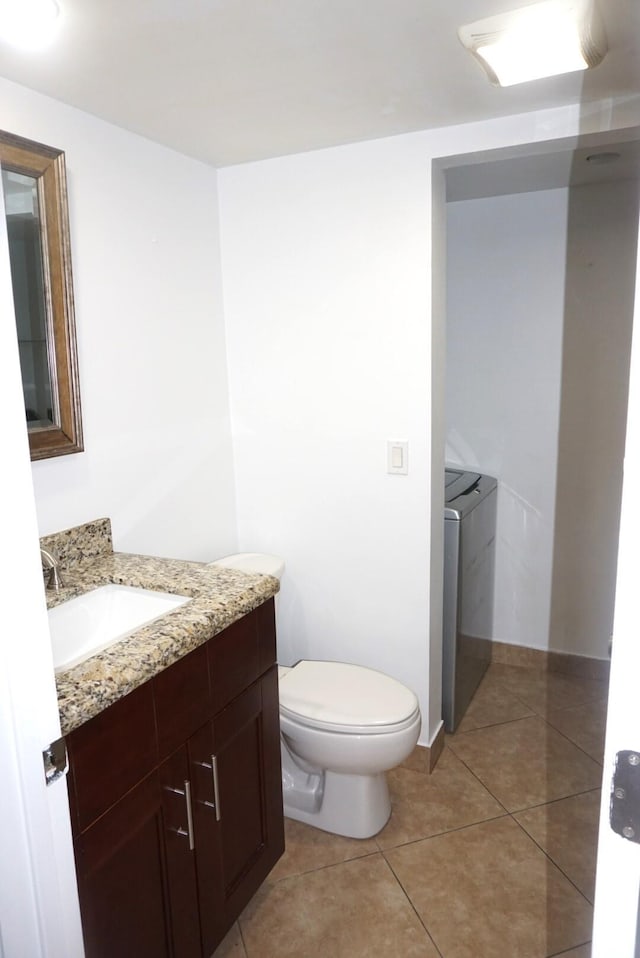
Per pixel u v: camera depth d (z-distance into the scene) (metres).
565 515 2.85
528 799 2.15
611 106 1.72
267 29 1.30
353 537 2.32
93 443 1.83
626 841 0.64
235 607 1.46
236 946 1.64
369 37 1.34
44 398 1.63
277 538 2.47
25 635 0.80
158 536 2.12
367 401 2.20
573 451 2.79
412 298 2.07
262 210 2.25
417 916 1.71
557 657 2.98
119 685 1.14
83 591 1.57
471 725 2.59
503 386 2.87
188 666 1.35
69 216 1.69
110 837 1.17
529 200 2.67
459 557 2.41
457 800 2.16
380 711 1.86
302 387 2.31
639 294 0.56
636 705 0.61
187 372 2.21
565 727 2.56
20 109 1.55
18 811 0.82
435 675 2.33
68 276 1.64
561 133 1.79
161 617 1.38
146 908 1.27
